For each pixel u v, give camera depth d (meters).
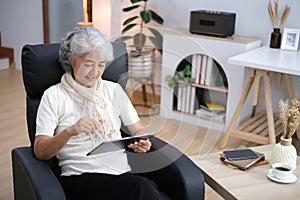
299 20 3.16
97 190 1.57
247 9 3.34
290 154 1.79
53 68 1.73
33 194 1.40
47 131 1.56
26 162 1.51
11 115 3.43
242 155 1.87
